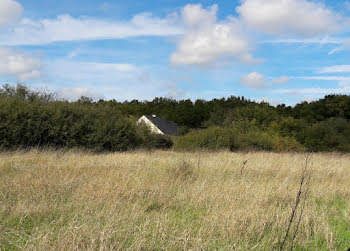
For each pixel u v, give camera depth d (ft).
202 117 225.15
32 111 54.29
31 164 30.58
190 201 19.84
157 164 35.42
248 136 87.30
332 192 24.43
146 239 13.23
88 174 26.30
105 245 11.93
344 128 108.17
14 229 14.29
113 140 61.31
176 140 80.94
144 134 73.56
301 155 58.54
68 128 57.16
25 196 18.78
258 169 34.30
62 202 18.34
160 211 18.11
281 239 14.42
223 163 37.45
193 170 31.14
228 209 17.49
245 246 13.46
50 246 12.01
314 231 15.38
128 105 248.73
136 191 20.90
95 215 16.02
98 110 65.46
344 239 15.12
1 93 64.64
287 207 19.43
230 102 249.14
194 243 13.19
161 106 268.62
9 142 51.62
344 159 55.11
